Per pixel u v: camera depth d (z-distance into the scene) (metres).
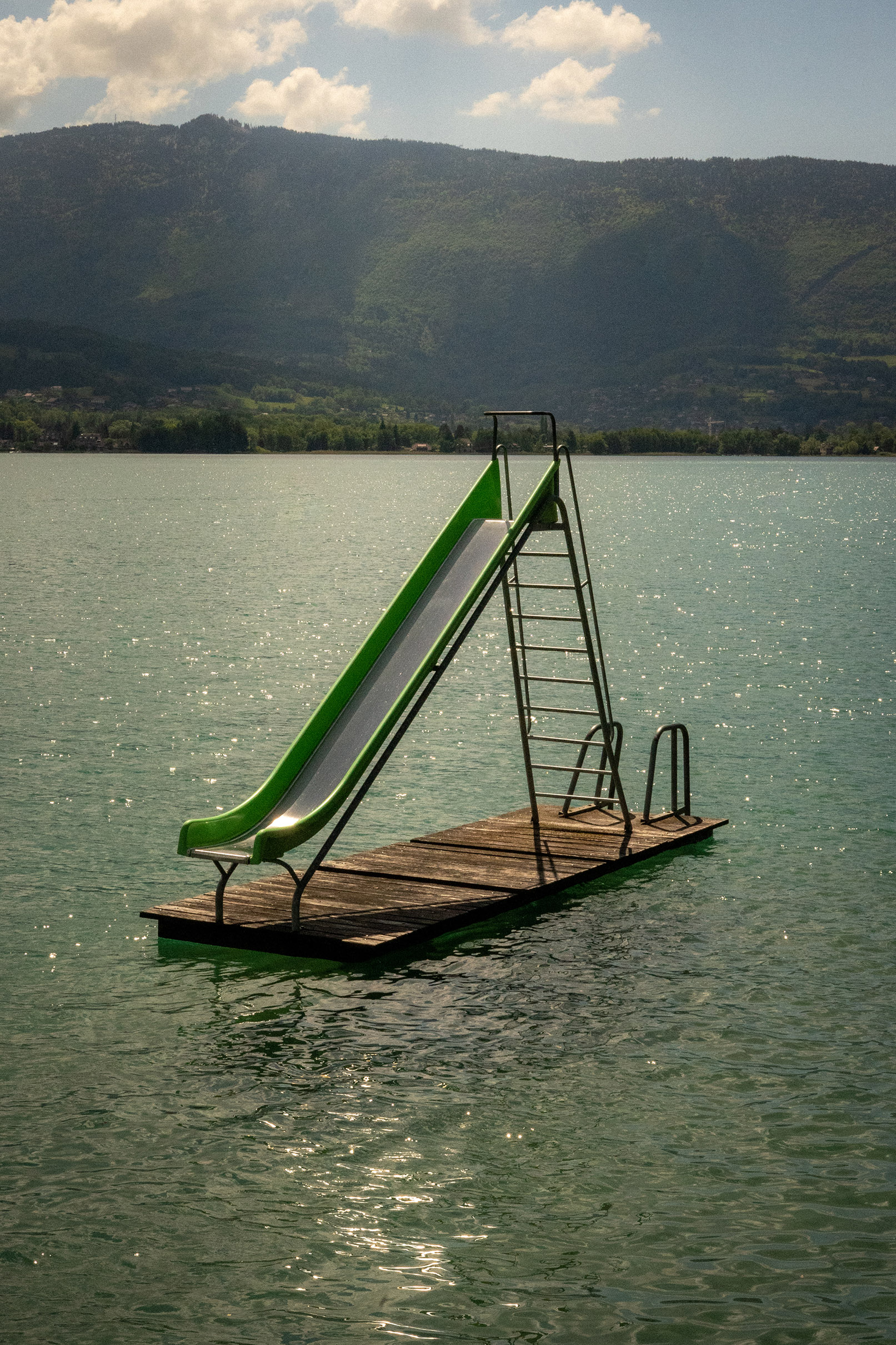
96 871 14.23
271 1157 7.99
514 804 17.47
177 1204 7.47
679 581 51.00
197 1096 8.80
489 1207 7.45
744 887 13.62
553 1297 6.65
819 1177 7.76
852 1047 9.61
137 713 23.64
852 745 21.02
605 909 12.93
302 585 47.69
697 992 10.70
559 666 29.59
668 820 15.98
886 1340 6.33
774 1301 6.62
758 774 19.02
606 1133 8.30
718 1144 8.17
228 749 20.58
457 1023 10.09
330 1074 9.16
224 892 12.44
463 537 14.71
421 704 12.66
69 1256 6.98
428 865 13.77
